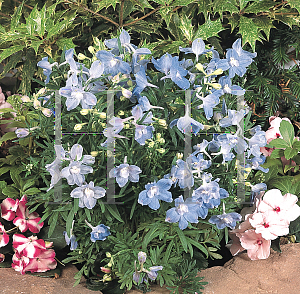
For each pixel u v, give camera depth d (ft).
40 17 2.67
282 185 2.77
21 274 2.64
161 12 2.74
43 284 2.57
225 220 2.54
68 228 2.38
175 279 2.50
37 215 2.71
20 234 2.65
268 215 2.63
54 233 2.72
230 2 2.77
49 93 2.49
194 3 2.90
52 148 2.49
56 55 2.85
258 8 2.80
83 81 2.37
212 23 2.68
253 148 2.62
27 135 2.51
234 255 2.77
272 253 2.74
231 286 2.55
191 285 2.48
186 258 2.64
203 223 2.61
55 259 2.68
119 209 2.57
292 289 2.52
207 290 2.53
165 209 2.49
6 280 2.59
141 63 2.45
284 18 2.89
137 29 2.92
